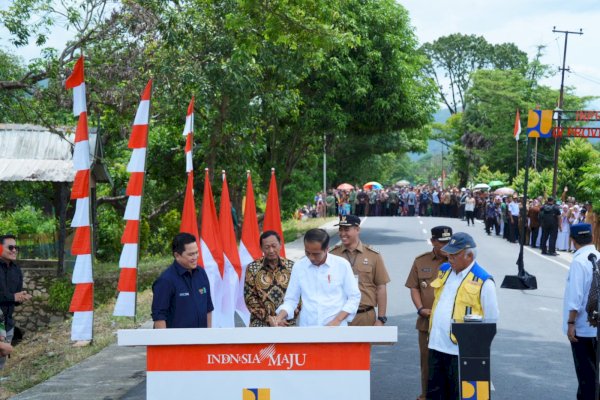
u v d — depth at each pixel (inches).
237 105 783.7
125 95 724.7
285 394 187.9
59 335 570.9
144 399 309.0
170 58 733.3
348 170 2405.3
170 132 1021.2
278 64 836.6
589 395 280.5
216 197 1125.7
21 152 811.4
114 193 1069.1
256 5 607.2
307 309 253.3
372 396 320.5
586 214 1043.9
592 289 264.4
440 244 291.9
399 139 2262.6
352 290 253.6
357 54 1144.8
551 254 979.9
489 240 1219.9
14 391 361.4
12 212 1028.5
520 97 2790.4
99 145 812.6
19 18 698.2
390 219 1772.9
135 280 451.8
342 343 186.9
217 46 753.0
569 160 1656.0
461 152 2992.1
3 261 400.8
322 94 1128.8
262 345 187.9
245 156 902.4
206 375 188.2
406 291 634.2
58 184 898.1
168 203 1106.7
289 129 1181.7
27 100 818.8
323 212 1948.8
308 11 613.9
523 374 362.6
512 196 1171.9
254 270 304.0
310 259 253.8
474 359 211.5
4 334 306.0
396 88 1171.9
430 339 249.8
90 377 351.6
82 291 441.1
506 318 513.0
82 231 441.7
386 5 1161.4
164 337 186.7
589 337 279.7
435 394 246.8
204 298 264.7
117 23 715.4
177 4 750.5
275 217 462.3
